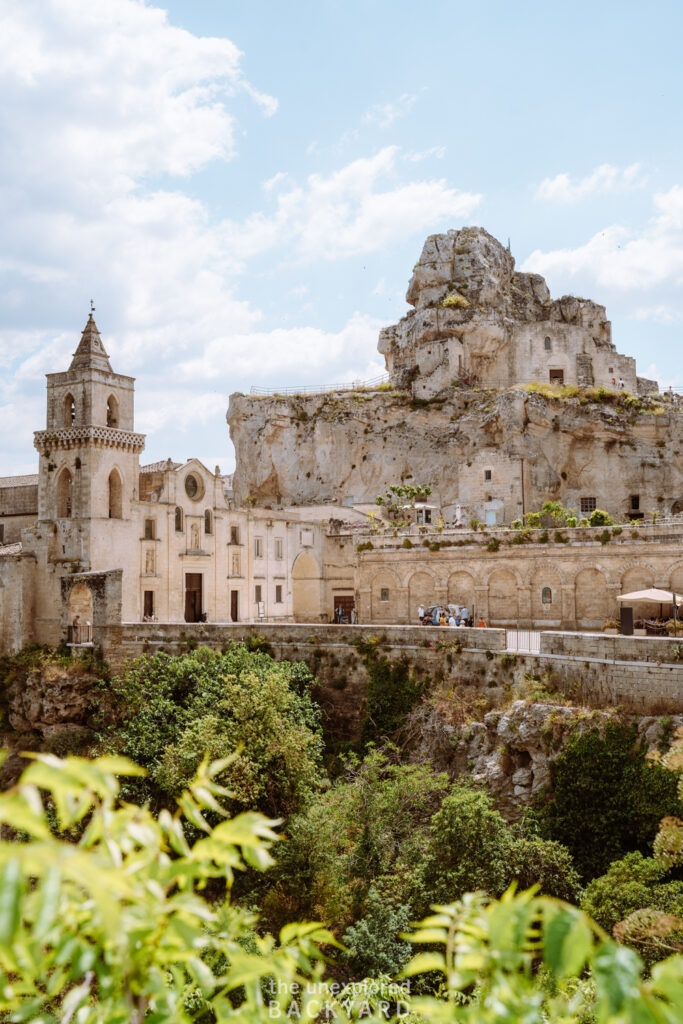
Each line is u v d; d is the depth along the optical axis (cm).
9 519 6750
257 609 7081
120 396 6100
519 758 3328
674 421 8888
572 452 9138
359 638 4581
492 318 10244
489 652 3959
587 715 3130
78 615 5491
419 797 3147
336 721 4544
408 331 11012
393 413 9988
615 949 388
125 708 4725
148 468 6594
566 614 5669
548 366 10269
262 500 10538
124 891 354
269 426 10406
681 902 2119
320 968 590
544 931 382
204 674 4538
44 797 3553
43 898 315
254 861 459
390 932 2436
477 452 9131
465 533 6188
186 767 3544
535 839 2684
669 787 2722
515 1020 432
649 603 5328
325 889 2912
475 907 496
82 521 5634
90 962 404
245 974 492
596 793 2925
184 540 6328
